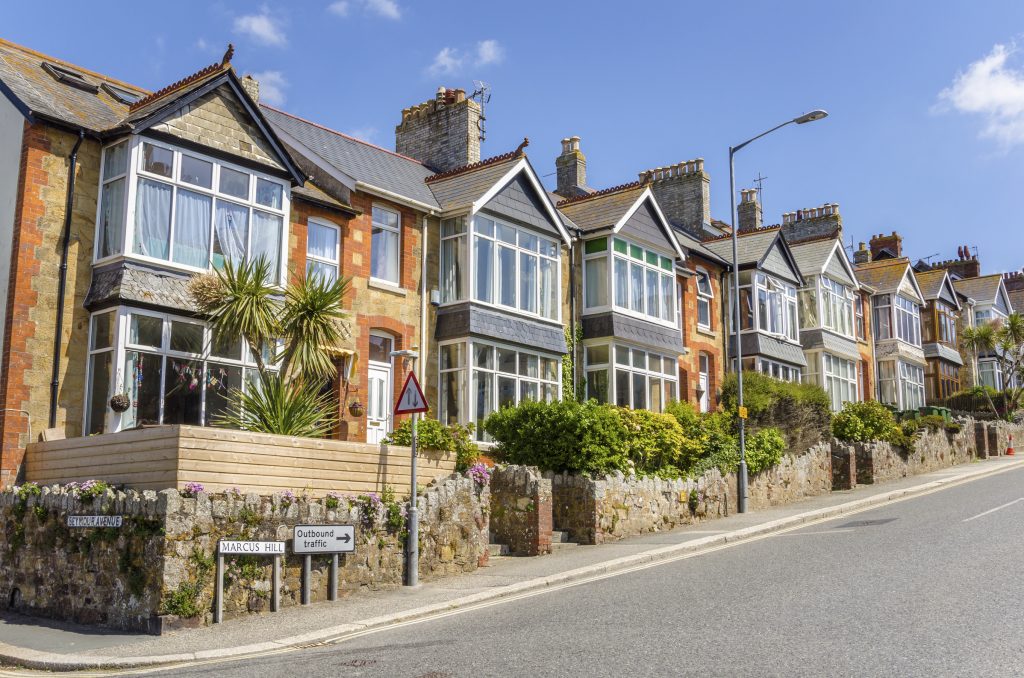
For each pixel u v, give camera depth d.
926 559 12.95
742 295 31.62
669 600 11.12
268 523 12.11
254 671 8.72
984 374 55.19
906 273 44.00
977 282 56.06
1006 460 35.06
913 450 30.02
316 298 15.57
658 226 26.94
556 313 23.53
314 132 22.03
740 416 21.86
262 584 11.95
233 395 16.50
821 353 35.28
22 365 14.76
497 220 22.17
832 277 36.88
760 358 31.11
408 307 20.83
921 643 8.34
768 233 33.16
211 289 15.06
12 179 15.59
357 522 13.20
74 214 15.73
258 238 17.47
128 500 11.55
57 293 15.34
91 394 15.35
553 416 18.41
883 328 42.56
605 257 25.03
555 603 11.62
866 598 10.45
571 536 17.70
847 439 28.77
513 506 16.72
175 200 16.08
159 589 10.88
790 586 11.48
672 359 26.94
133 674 8.99
